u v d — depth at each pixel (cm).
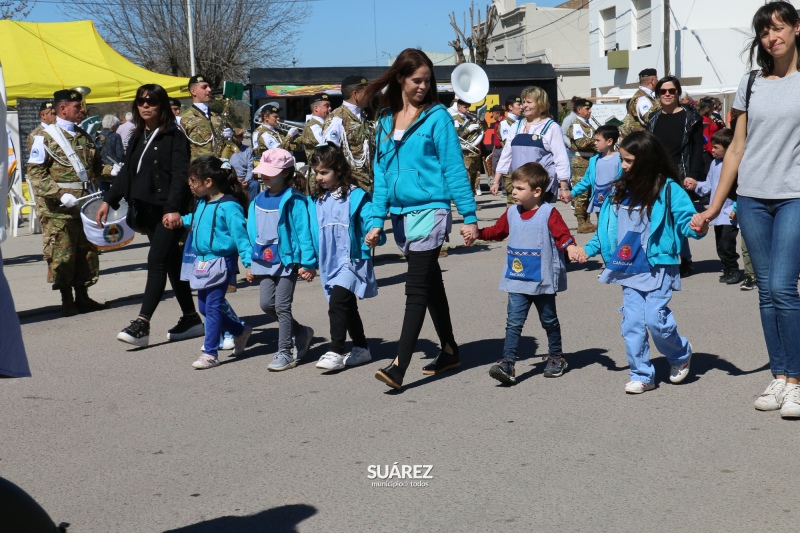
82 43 2138
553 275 586
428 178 573
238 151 1245
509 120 1795
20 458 488
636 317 556
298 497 419
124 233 881
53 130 886
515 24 5291
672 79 944
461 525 382
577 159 1385
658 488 413
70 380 649
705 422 503
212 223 665
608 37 3844
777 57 502
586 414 525
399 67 573
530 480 428
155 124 755
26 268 1271
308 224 649
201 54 4497
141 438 514
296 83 2427
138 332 729
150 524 396
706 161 1029
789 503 392
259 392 603
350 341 744
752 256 527
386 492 420
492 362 655
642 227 554
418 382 611
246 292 997
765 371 601
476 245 1306
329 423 527
